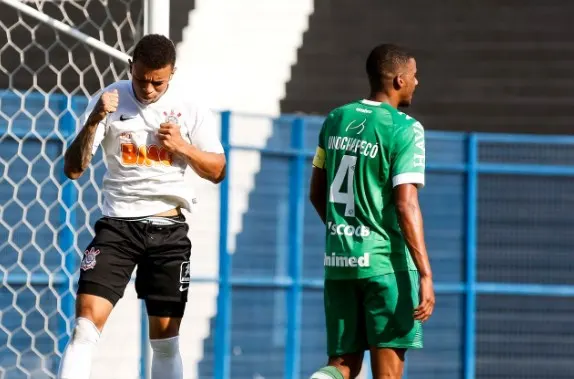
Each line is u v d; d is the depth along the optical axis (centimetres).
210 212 3456
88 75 3800
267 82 4669
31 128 3136
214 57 4662
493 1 5072
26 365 3155
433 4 5075
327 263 2092
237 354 3491
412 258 2008
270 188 3556
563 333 3725
